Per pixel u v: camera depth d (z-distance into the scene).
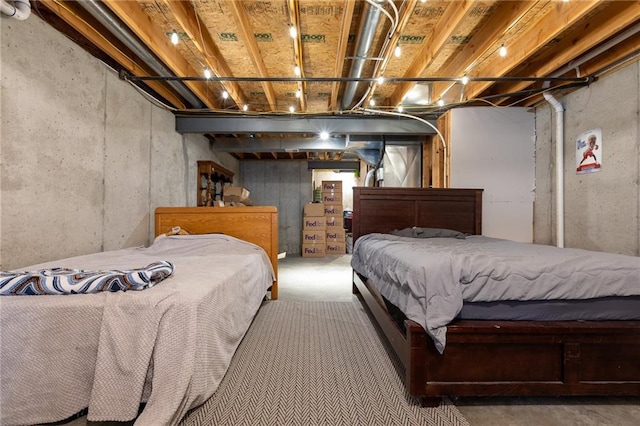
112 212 2.88
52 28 2.18
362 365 1.90
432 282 1.50
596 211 3.04
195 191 4.99
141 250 2.84
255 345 2.19
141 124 3.37
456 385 1.48
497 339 1.46
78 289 1.36
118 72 2.93
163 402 1.23
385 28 2.71
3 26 1.83
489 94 3.95
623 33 2.40
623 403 1.55
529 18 2.52
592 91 3.08
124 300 1.31
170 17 2.52
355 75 2.98
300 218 8.02
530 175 4.04
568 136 3.40
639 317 1.54
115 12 2.10
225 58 3.25
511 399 1.58
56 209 2.24
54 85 2.20
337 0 2.35
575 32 2.66
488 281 1.51
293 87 3.97
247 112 4.12
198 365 1.37
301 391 1.62
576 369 1.49
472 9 2.39
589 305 1.54
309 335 2.38
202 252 2.83
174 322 1.31
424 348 1.48
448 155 4.11
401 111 4.23
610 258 1.67
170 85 3.66
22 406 1.27
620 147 2.80
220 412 1.44
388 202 3.87
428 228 3.61
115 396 1.24
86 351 1.31
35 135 2.06
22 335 1.28
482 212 4.00
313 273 5.12
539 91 3.29
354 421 1.39
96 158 2.66
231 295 1.86
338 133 4.42
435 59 3.07
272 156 7.59
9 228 1.89
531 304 1.54
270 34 2.79
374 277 2.51
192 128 4.27
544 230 3.83
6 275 1.43
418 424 1.38
